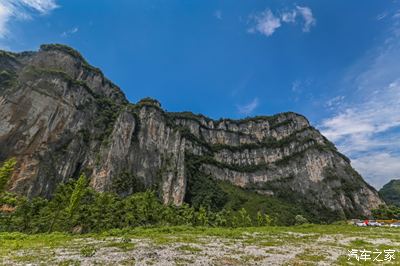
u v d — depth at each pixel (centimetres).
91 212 5612
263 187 19962
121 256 1811
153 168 14438
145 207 6669
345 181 19225
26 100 11856
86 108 14575
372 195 18488
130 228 4434
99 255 1844
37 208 5841
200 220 7281
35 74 12988
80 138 13112
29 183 9894
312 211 16725
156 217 6394
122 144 13662
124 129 14312
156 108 17225
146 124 15925
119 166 12694
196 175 17762
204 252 2102
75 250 2077
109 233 3619
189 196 15225
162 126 16675
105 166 12212
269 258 1897
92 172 12150
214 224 7794
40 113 11969
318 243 2898
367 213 16775
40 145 11256
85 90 15162
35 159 10706
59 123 12538
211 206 14300
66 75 14250
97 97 16412
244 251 2212
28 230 5025
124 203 6944
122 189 11594
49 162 11088
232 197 16550
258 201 16112
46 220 5341
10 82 13088
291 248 2469
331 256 2033
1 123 10775
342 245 2731
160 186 13712
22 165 10238
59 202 5547
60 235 3506
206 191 15975
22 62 16088
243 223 8550
